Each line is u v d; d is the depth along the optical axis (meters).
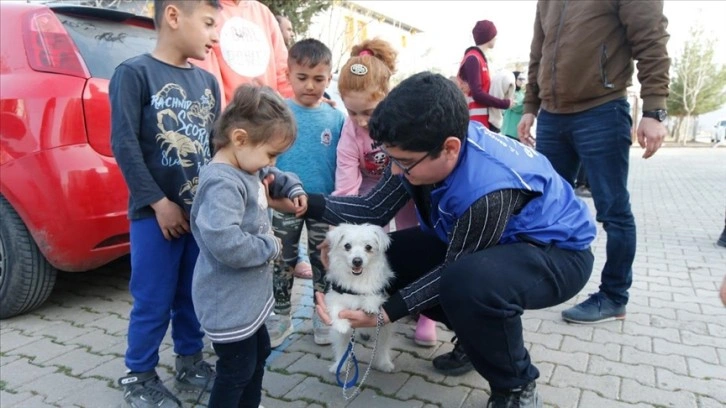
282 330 2.90
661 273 4.22
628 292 3.48
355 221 2.55
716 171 13.38
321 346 2.92
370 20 14.80
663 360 2.71
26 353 2.80
